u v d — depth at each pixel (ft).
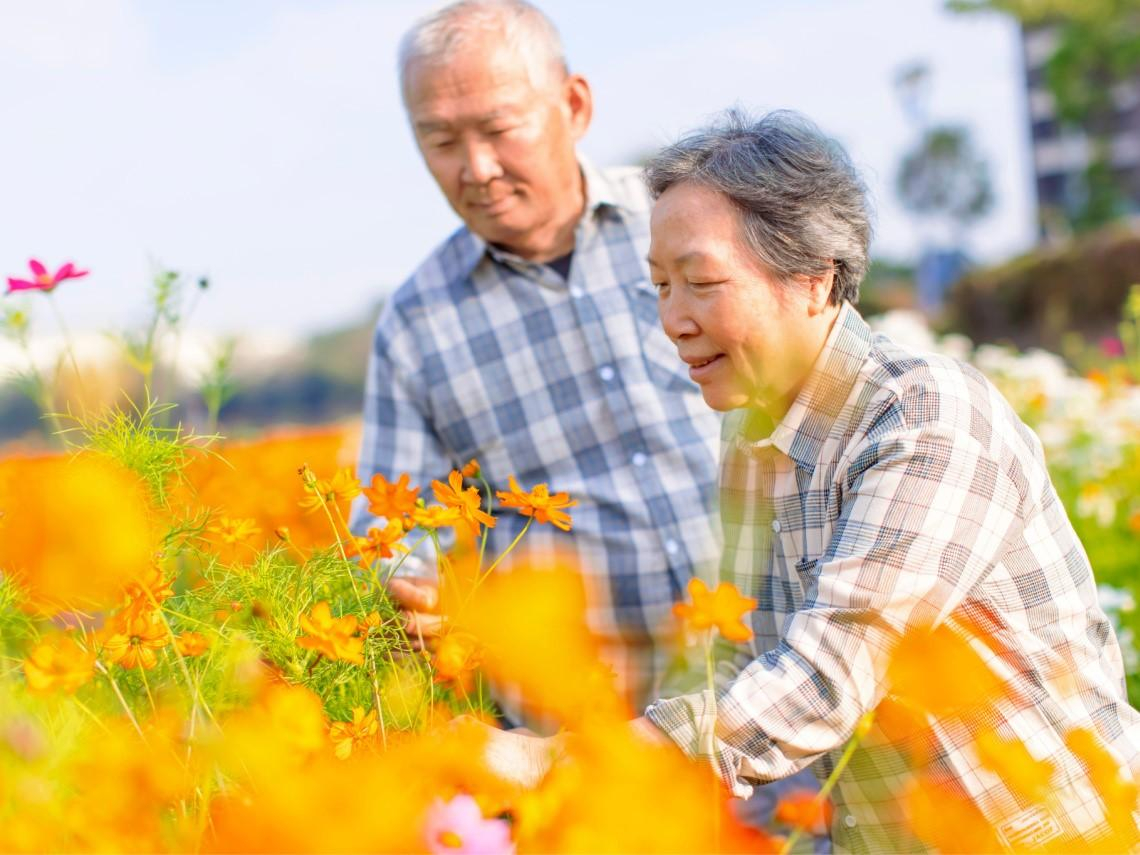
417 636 5.33
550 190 7.51
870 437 4.60
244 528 4.94
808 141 4.65
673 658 7.21
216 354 7.98
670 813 3.68
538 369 7.73
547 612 5.06
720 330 4.65
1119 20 65.62
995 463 4.50
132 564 4.09
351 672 4.55
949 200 104.22
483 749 4.04
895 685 4.46
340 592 5.06
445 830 3.49
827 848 6.03
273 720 3.47
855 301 4.97
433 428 8.05
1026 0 64.75
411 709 4.56
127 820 3.50
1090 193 73.00
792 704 4.21
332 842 3.35
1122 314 51.52
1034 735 4.53
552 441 7.71
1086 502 12.80
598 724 3.92
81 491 4.13
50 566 4.11
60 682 3.76
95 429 4.91
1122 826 4.27
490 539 7.69
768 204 4.52
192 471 7.06
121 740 3.69
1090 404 17.30
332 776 3.49
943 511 4.36
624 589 7.47
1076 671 4.71
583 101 7.78
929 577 4.31
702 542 7.51
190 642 4.17
